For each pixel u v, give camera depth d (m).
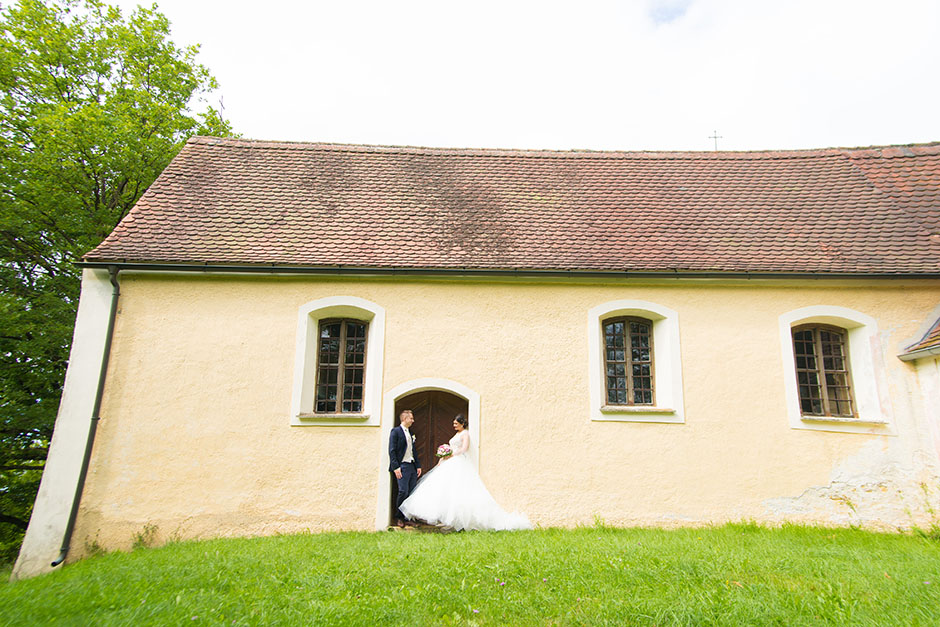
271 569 5.60
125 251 8.97
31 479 15.83
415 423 9.71
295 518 8.39
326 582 5.10
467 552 6.15
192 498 8.35
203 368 8.80
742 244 9.84
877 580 5.14
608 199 11.24
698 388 9.07
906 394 8.98
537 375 9.11
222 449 8.55
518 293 9.42
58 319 12.80
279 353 8.95
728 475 8.77
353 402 9.20
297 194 10.78
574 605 4.54
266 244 9.41
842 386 9.45
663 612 4.29
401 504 8.35
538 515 8.59
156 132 15.07
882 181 11.33
